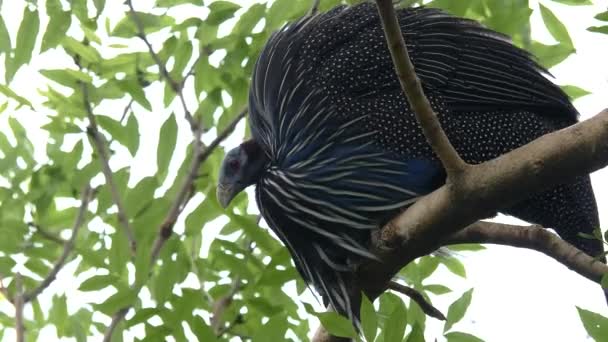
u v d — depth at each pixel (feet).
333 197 31.55
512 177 26.20
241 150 35.17
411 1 35.60
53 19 35.50
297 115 32.35
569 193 32.12
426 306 31.83
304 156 32.07
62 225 38.58
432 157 31.22
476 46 32.71
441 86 32.09
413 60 32.24
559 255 30.32
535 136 32.37
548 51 36.99
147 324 32.30
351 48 32.48
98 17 37.32
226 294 34.45
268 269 33.04
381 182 31.30
